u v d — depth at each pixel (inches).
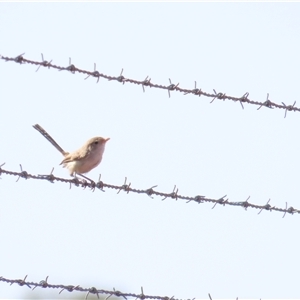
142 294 490.6
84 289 473.4
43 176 489.7
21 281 457.4
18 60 463.8
